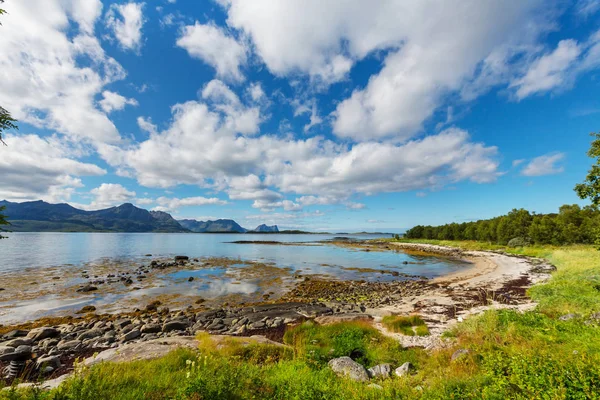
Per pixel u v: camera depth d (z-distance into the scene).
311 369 8.28
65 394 5.44
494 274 35.75
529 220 72.75
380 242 131.88
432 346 11.37
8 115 7.84
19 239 121.31
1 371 10.02
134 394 5.75
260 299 25.39
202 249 83.62
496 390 5.44
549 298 16.48
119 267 41.88
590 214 62.50
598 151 14.70
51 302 22.70
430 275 39.53
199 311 21.23
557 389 4.92
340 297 26.58
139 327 16.98
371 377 8.59
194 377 6.38
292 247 98.31
